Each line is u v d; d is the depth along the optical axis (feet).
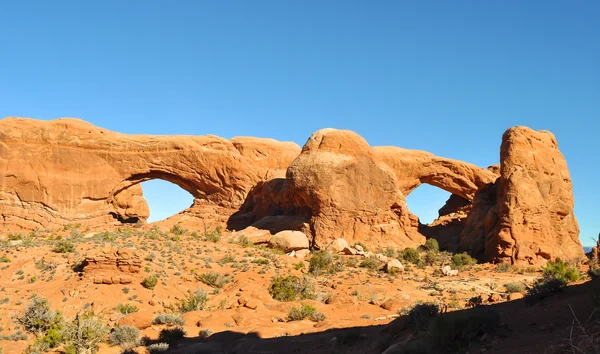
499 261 133.80
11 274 98.78
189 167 184.44
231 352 51.16
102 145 178.70
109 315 76.13
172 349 55.47
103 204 176.76
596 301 36.42
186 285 96.27
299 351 48.16
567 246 139.64
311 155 158.40
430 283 110.32
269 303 80.18
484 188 163.43
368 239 150.30
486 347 32.91
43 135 172.96
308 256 137.28
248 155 204.44
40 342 60.90
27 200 167.84
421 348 35.19
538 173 144.15
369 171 156.66
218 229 170.50
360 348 44.96
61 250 108.99
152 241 126.31
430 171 196.85
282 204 171.32
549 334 32.42
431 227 175.42
